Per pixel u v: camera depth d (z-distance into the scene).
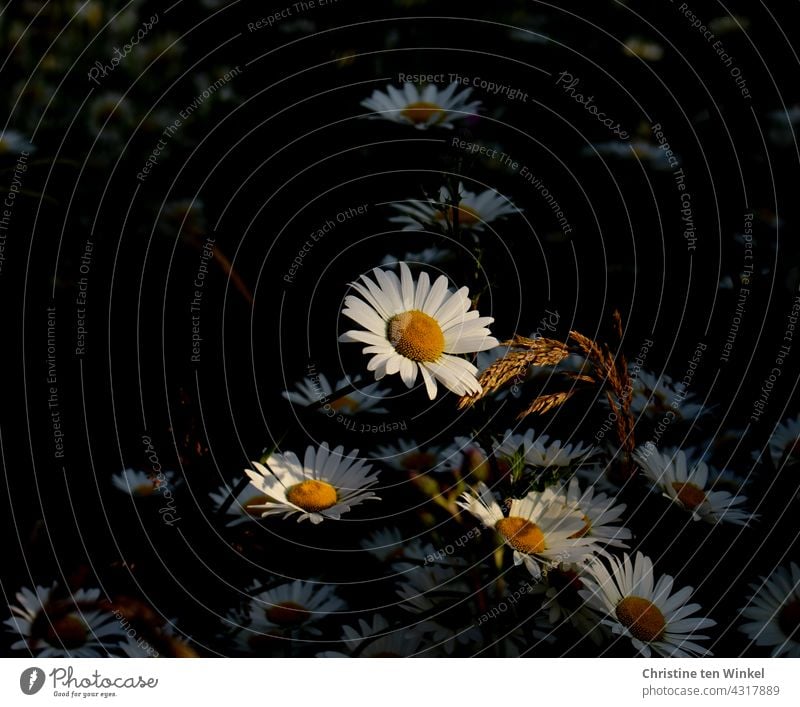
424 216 1.05
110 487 1.00
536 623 0.94
